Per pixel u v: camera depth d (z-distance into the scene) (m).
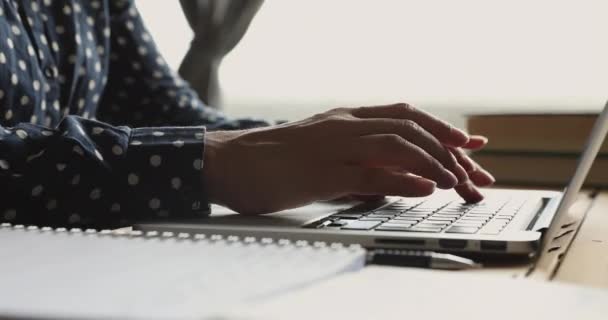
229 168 0.64
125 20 1.12
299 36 1.77
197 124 1.11
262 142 0.65
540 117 1.16
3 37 0.87
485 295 0.32
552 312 0.30
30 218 0.63
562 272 0.47
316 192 0.62
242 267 0.35
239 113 1.83
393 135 0.62
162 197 0.64
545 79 1.58
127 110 1.13
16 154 0.62
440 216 0.62
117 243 0.42
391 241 0.51
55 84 0.96
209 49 1.65
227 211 0.68
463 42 1.64
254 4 1.65
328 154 0.62
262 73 1.80
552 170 1.16
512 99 1.61
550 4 1.57
